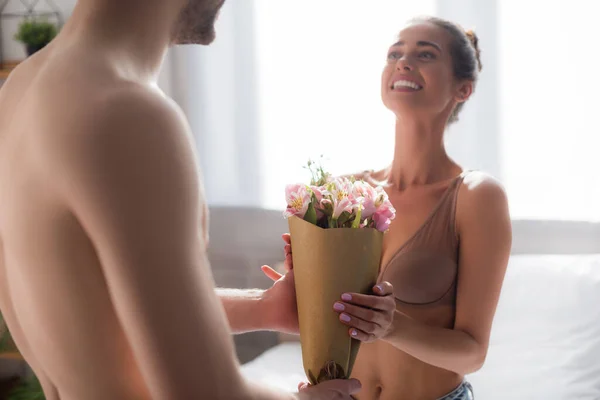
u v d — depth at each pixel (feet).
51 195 2.12
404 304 4.93
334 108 11.59
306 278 3.51
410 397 4.93
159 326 2.02
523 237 10.77
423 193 5.10
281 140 11.81
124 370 2.25
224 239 12.12
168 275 2.02
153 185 2.02
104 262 2.08
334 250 3.44
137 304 2.02
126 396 2.26
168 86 12.16
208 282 2.15
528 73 10.59
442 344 4.61
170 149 2.06
